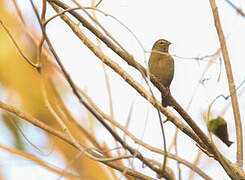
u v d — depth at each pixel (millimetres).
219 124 7773
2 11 12453
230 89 8844
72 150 11531
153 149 7410
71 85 6891
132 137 7664
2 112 10750
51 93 11117
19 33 12469
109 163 7840
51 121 11445
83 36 8859
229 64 8836
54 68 11219
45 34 7086
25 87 12352
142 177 7773
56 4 8922
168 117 8797
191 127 8781
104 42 8727
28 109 11852
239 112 8820
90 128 10359
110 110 9016
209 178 7363
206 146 8859
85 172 11016
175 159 7406
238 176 8359
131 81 8594
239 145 8750
